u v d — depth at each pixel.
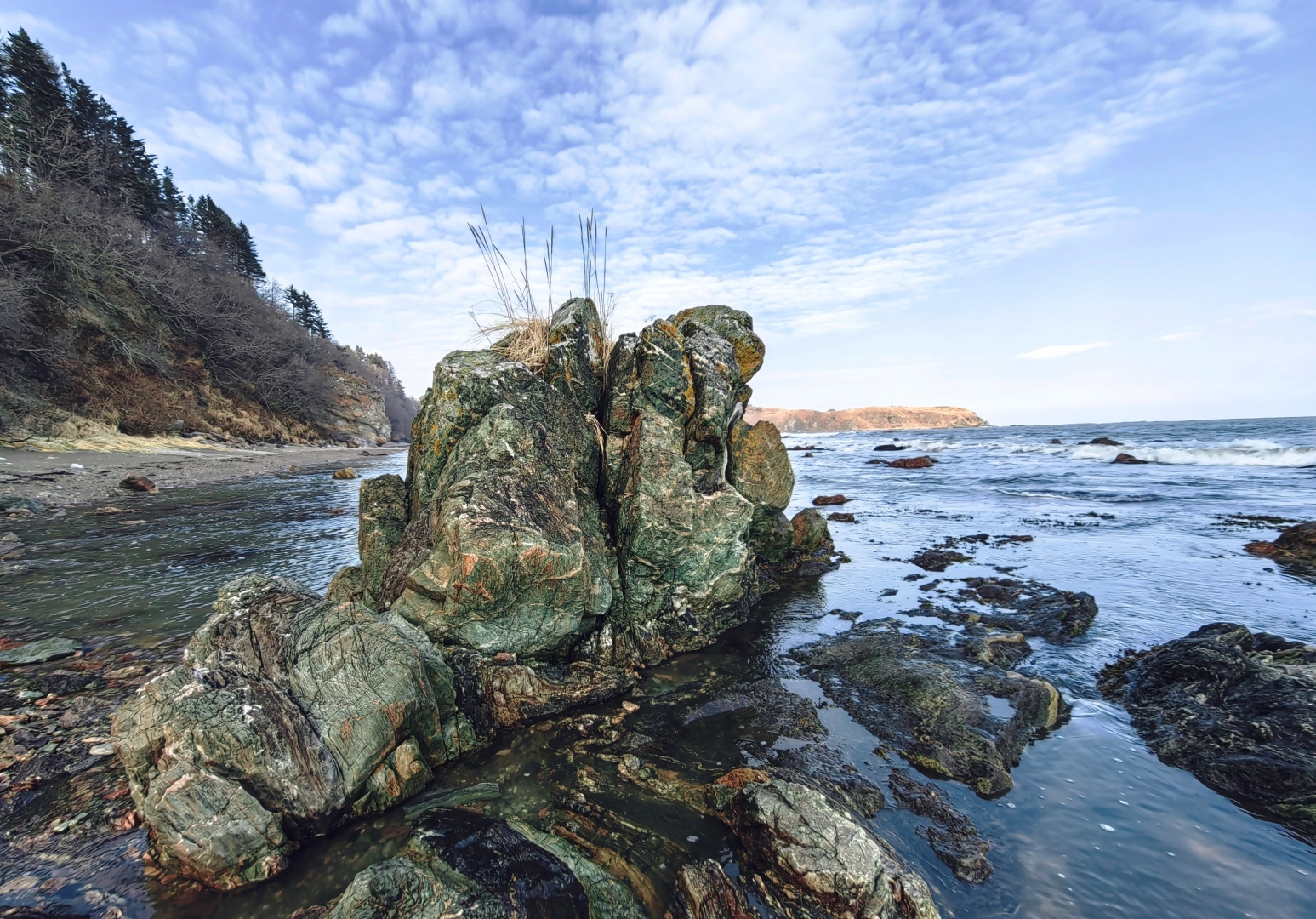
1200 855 4.23
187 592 10.58
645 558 8.04
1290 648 6.55
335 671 4.87
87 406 33.19
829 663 7.69
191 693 4.38
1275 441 41.38
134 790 4.22
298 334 68.94
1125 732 6.00
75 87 55.53
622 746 5.65
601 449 8.97
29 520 16.50
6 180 37.22
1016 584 11.05
